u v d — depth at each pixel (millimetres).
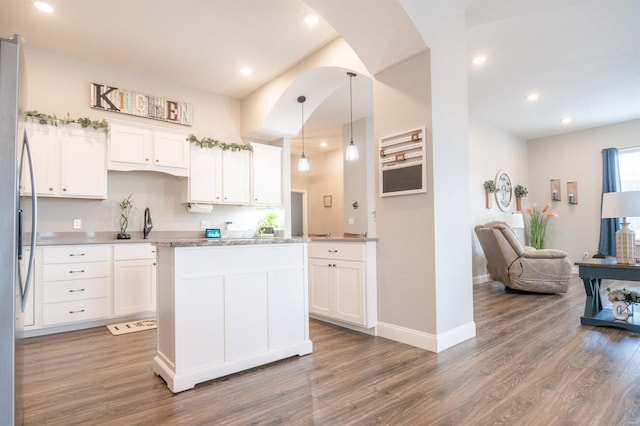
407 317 2895
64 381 2215
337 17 2768
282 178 5141
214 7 2971
